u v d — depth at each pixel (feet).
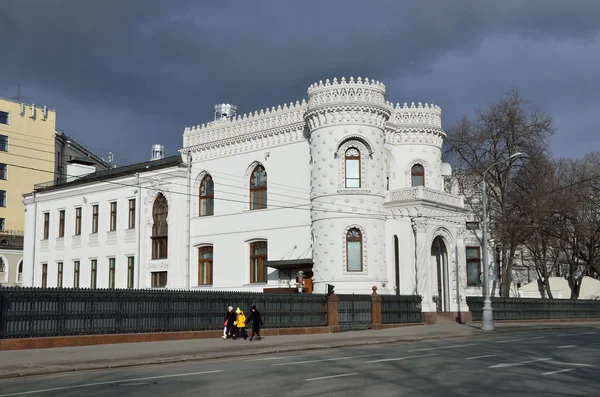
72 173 212.43
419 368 57.72
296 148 144.87
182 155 167.94
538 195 168.66
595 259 196.54
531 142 170.91
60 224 197.98
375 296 121.39
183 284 161.17
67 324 81.35
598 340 93.45
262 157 151.12
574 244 185.47
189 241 162.09
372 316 120.57
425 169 148.87
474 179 175.94
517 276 207.51
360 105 132.77
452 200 142.72
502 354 71.26
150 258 169.07
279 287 143.64
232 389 45.32
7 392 45.73
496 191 177.27
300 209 142.10
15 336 76.23
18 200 267.59
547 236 179.22
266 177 150.61
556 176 203.41
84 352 74.43
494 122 171.94
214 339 95.04
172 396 42.29
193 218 163.53
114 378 53.93
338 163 133.08
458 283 140.05
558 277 217.97
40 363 63.72
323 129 134.31
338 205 131.34
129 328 87.81
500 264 190.70
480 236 176.45
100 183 185.57
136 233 172.96
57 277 195.72
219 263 156.15
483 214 126.62
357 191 131.44
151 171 171.83
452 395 42.32
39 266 201.57
